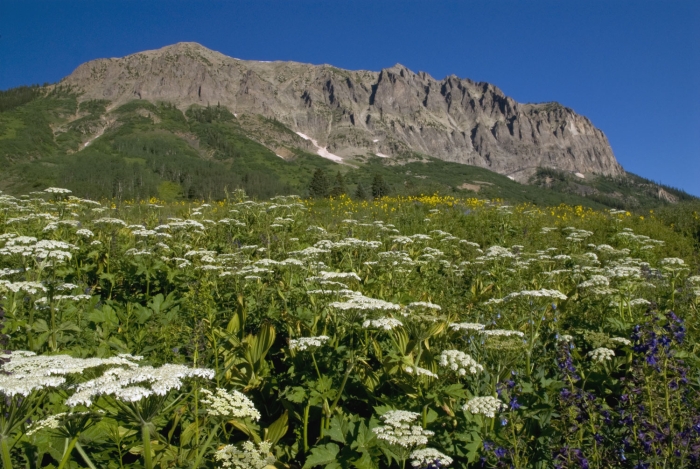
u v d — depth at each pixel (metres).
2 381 3.17
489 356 5.03
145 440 3.32
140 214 14.74
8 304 6.07
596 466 3.86
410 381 4.73
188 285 7.26
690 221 20.00
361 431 4.30
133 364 3.84
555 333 6.13
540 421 4.30
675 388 4.26
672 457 3.79
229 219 12.33
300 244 11.81
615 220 18.09
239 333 6.20
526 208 21.03
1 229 10.74
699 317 7.21
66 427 3.55
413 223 16.80
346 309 4.92
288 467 4.30
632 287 7.80
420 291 8.44
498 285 9.27
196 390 4.16
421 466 3.91
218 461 4.07
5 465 3.06
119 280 8.70
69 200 12.38
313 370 5.15
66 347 5.85
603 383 5.34
